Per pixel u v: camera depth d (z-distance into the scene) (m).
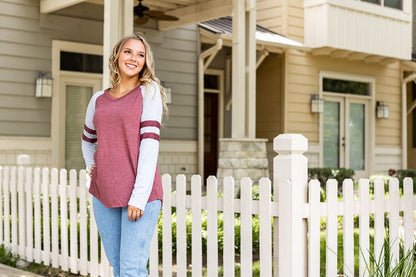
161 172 10.93
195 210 3.69
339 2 12.24
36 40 9.56
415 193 9.25
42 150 9.62
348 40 12.42
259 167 8.67
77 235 5.27
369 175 13.95
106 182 2.96
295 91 12.53
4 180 5.77
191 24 10.35
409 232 3.71
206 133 12.74
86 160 3.33
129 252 2.95
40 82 9.47
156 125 2.96
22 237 5.49
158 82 3.10
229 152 8.60
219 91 12.82
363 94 13.92
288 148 3.14
